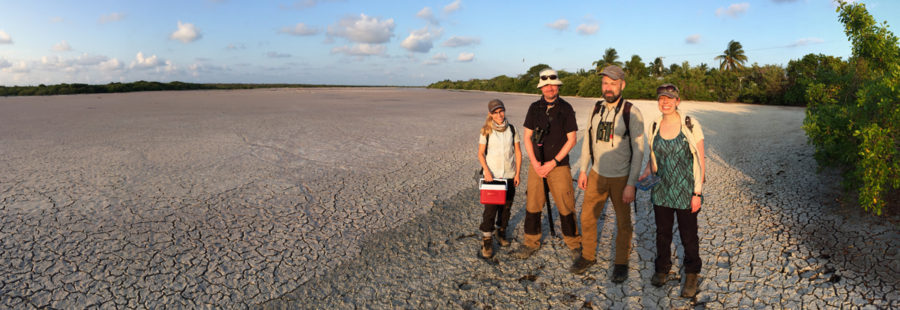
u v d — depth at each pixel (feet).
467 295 10.21
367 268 11.65
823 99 19.57
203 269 11.47
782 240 12.44
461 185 20.01
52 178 20.25
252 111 65.00
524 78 271.90
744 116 54.08
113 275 11.02
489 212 11.69
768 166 21.39
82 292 10.18
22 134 35.40
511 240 13.33
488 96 158.81
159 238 13.41
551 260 11.87
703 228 13.82
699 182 9.20
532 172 11.59
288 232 14.14
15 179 19.97
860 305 9.04
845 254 11.18
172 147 29.48
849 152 14.89
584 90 174.29
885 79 12.64
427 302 9.95
